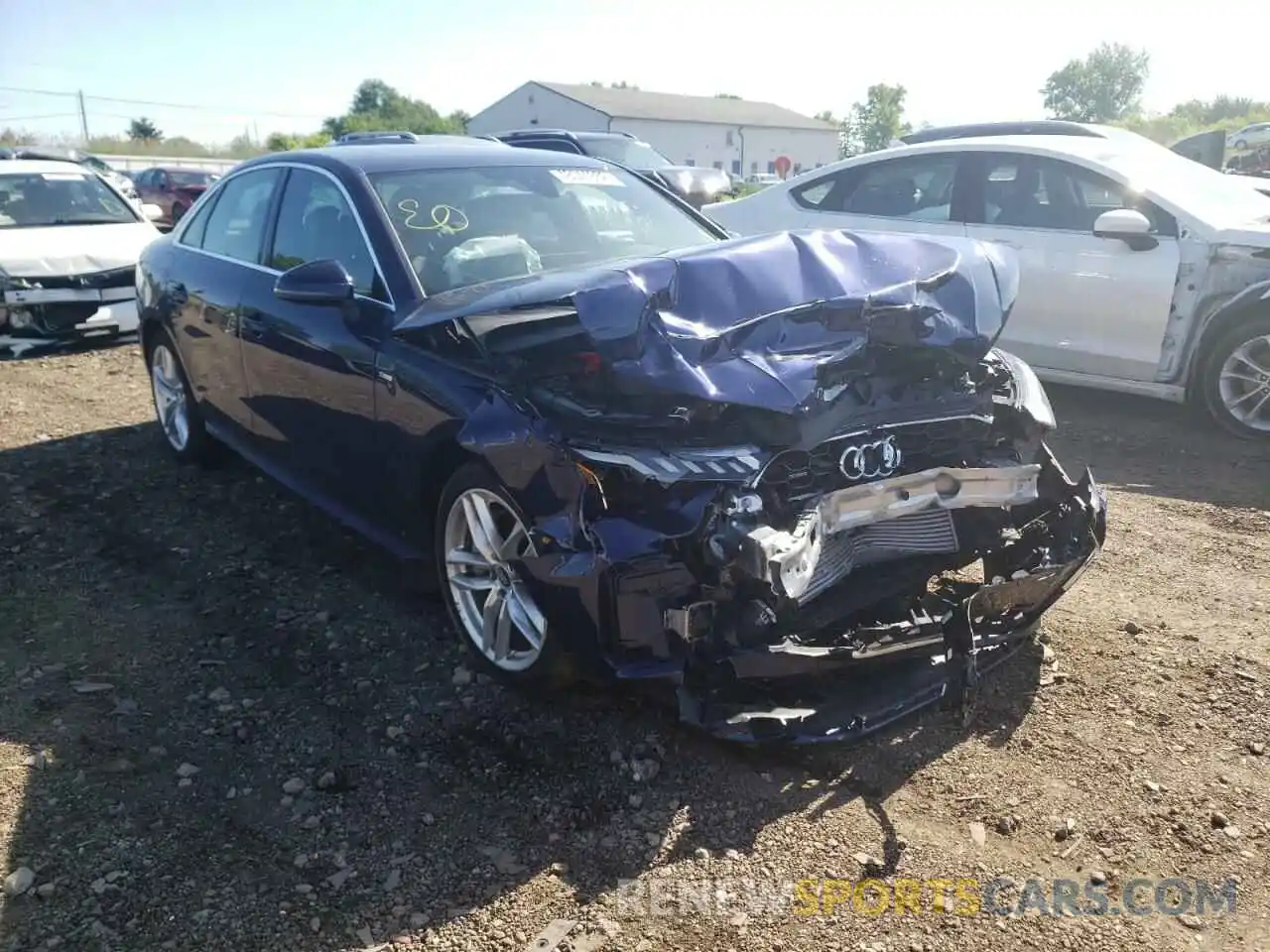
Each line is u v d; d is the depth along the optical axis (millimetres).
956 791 2953
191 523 5020
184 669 3658
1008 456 3506
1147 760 3082
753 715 2826
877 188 7605
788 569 2727
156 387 6059
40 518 5066
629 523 2861
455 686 3525
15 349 8398
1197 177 6879
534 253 4121
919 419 3217
